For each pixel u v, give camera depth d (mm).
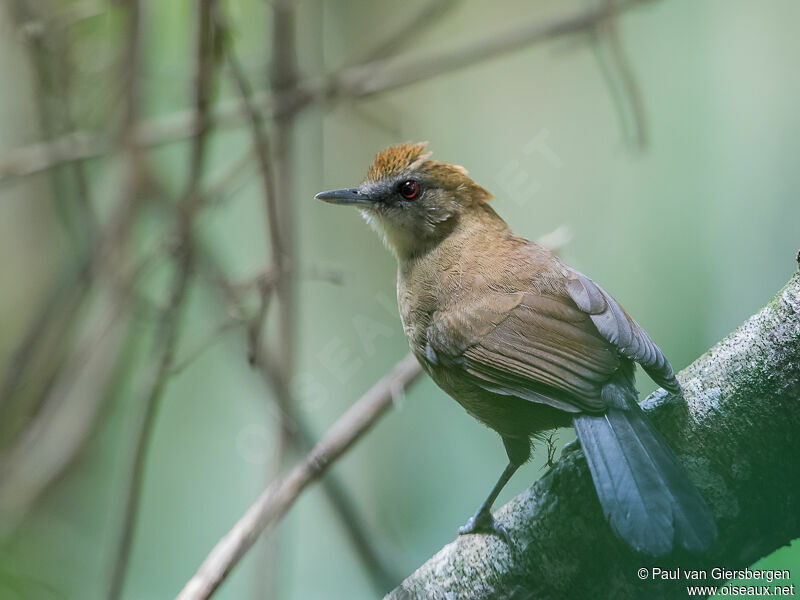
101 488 11906
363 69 10141
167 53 11281
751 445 5703
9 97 11141
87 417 10859
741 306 12234
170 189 10750
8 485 10625
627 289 12367
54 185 10750
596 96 12688
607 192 12602
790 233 12344
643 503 5527
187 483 12508
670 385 6020
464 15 12836
